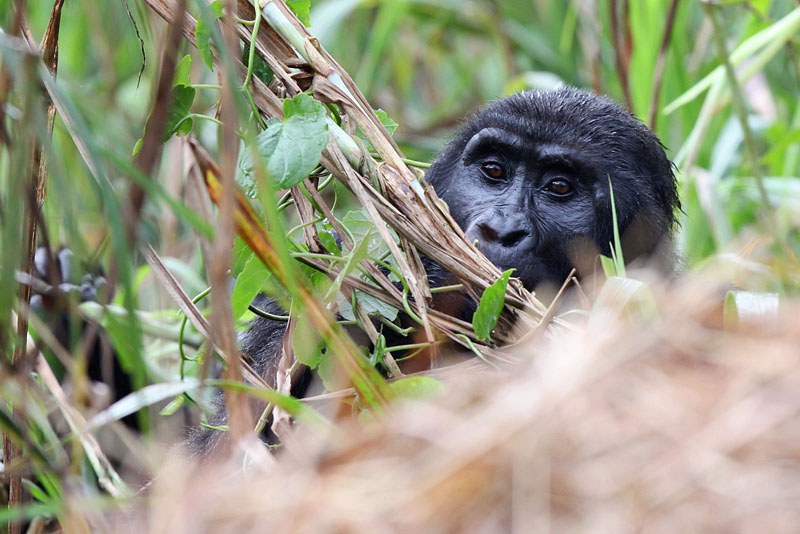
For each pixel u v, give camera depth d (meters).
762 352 3.54
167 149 11.59
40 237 8.30
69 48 12.76
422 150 12.62
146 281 10.52
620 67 10.71
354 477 3.49
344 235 5.81
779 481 3.12
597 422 3.34
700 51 11.42
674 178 8.52
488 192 7.79
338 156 5.60
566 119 7.78
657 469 3.20
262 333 7.65
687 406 3.37
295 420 5.77
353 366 4.64
